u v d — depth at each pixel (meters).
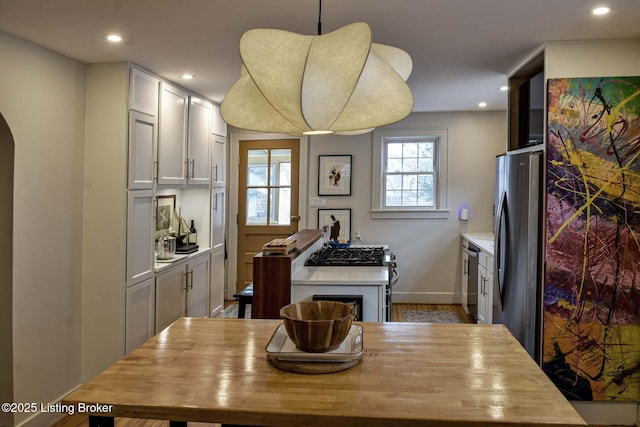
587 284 2.82
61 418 2.98
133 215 3.28
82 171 3.19
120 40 2.73
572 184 2.81
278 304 2.73
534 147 3.12
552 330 2.86
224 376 1.38
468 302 5.01
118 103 3.17
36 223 2.78
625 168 2.77
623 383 2.82
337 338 1.47
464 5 2.26
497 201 3.57
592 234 2.81
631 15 2.38
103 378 1.37
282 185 5.75
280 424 1.17
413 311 5.27
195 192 4.61
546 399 1.24
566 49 2.83
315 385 1.32
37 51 2.78
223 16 2.38
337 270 3.14
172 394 1.26
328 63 1.13
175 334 1.77
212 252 4.64
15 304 2.65
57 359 2.99
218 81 3.77
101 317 3.21
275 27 2.54
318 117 1.19
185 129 4.02
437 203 5.64
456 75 3.70
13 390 2.64
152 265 3.54
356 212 5.70
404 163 5.74
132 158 3.23
